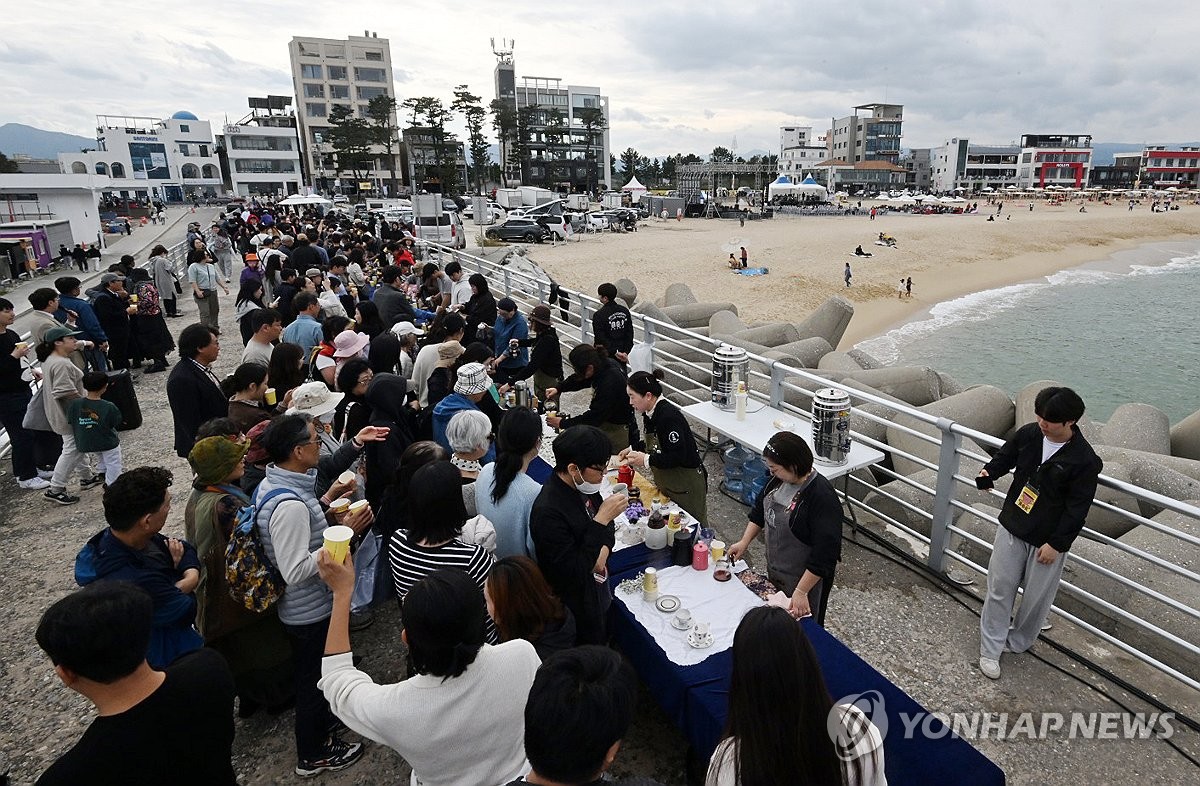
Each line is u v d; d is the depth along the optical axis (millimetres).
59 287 8117
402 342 7004
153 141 89375
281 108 100312
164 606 2734
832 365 9445
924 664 3871
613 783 1741
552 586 2994
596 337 7828
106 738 1782
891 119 133625
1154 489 5383
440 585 2029
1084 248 52531
